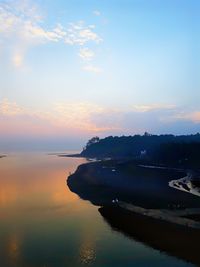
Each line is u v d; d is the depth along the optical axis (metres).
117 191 92.50
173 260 41.41
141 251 44.72
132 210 66.00
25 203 78.62
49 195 90.38
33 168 185.25
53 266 40.47
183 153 187.50
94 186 103.19
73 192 95.19
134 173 137.50
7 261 41.91
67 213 67.81
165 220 56.97
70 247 46.44
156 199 78.31
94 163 192.50
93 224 58.72
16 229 55.75
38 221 61.09
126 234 52.38
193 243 45.72
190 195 83.44
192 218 57.91
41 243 48.50
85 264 40.81
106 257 42.84
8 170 171.38
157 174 133.75
